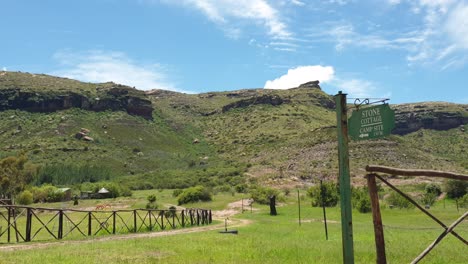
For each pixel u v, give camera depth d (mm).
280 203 72812
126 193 101938
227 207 68812
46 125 182125
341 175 7555
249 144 185000
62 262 13367
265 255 15172
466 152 196625
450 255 15031
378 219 7148
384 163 116000
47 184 108312
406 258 14312
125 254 15445
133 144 183625
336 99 7730
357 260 13844
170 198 88500
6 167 93125
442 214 47188
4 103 196375
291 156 140375
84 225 36938
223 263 13172
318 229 32438
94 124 193500
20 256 14883
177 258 14250
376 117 7234
